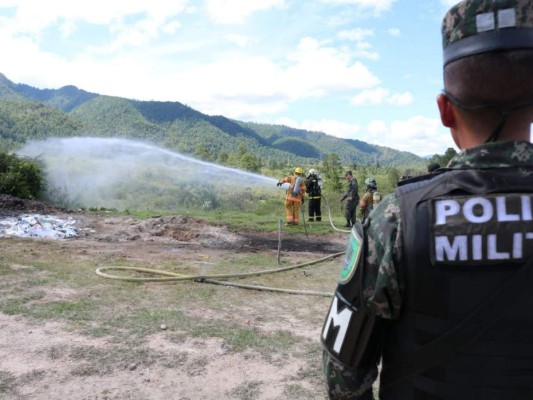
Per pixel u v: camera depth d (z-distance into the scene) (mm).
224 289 6605
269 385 3875
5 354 4168
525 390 1061
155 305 5688
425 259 1117
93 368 4004
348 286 1243
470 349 1082
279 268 7980
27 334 4609
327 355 1296
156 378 3906
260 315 5555
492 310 1067
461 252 1091
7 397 3504
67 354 4227
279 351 4523
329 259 9039
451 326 1095
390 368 1229
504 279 1073
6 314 5086
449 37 1195
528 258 1071
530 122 1169
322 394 3758
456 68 1168
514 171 1140
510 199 1101
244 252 9602
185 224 12742
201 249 9781
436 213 1132
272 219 14891
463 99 1169
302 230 12781
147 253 9008
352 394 1268
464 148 1208
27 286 6113
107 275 6844
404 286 1155
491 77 1112
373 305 1186
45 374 3869
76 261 7797
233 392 3746
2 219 11867
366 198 12469
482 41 1118
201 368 4105
